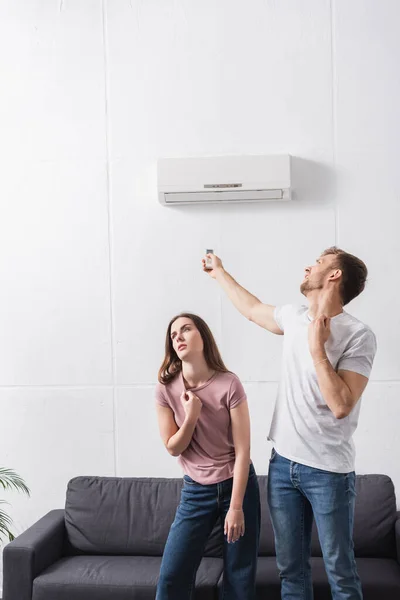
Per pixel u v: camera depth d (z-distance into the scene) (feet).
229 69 13.64
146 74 13.82
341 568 9.31
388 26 13.33
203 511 10.28
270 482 9.93
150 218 13.78
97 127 13.92
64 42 13.98
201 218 13.66
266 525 12.20
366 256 13.34
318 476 9.41
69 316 13.93
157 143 13.78
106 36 13.92
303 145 13.47
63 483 13.91
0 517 13.28
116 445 13.82
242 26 13.62
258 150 13.56
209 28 13.70
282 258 13.51
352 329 9.55
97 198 13.91
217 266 11.71
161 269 13.75
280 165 13.10
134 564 11.78
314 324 9.25
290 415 9.69
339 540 9.32
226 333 13.61
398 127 13.30
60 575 11.27
